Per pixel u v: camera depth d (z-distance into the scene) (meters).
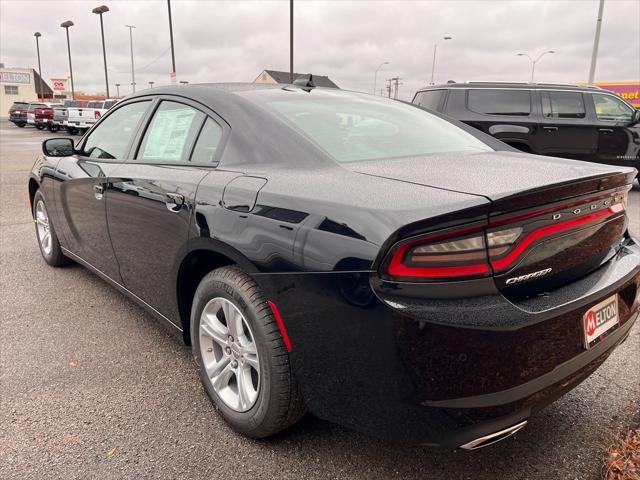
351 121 2.53
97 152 3.42
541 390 1.69
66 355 2.93
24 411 2.38
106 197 3.04
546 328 1.66
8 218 6.60
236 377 2.24
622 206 2.15
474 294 1.58
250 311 1.99
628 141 8.91
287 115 2.39
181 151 2.62
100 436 2.21
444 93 9.33
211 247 2.17
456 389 1.57
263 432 2.10
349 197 1.75
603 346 1.92
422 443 1.67
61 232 4.03
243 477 1.98
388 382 1.62
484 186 1.69
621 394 2.54
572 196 1.78
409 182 1.80
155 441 2.18
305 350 1.81
